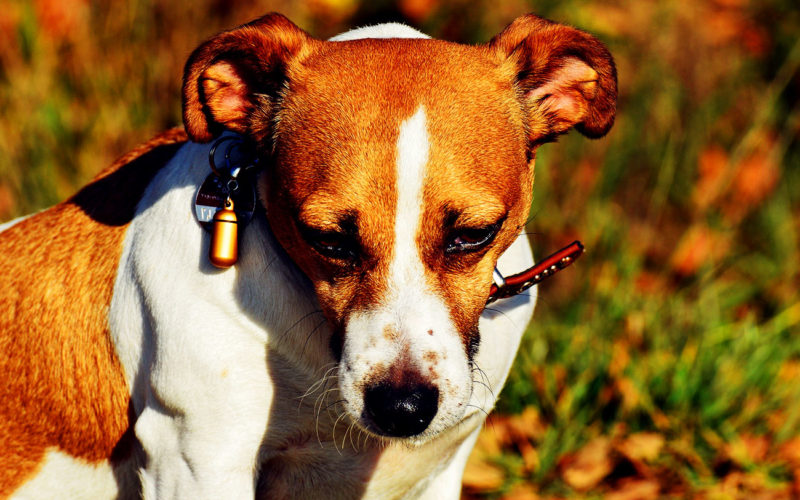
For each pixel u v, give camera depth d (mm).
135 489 4984
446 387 3938
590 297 8305
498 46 4465
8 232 5250
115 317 4707
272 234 4363
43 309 4930
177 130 5188
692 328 8047
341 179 3969
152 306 4480
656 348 7762
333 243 4051
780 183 10281
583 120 4691
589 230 8914
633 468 7074
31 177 8516
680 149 10016
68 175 8656
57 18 9164
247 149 4441
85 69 9125
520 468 7055
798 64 10820
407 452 4777
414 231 3977
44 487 4988
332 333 4195
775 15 11234
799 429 7293
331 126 4047
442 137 3992
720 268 9375
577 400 7344
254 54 4297
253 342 4359
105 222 4926
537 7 10242
